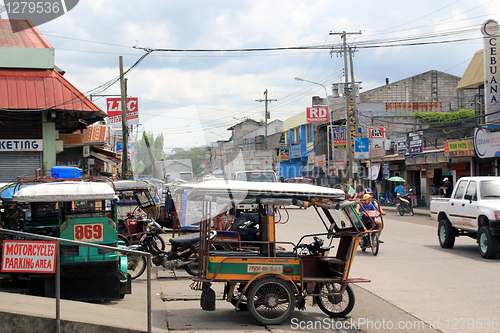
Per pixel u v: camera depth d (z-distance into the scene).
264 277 5.85
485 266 9.54
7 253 4.82
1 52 15.16
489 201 10.70
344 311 6.16
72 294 6.27
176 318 5.98
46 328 4.81
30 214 7.48
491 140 18.81
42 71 15.47
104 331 4.93
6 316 4.74
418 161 25.55
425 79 42.81
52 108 14.80
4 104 14.38
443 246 12.23
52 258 4.85
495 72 18.86
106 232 6.48
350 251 6.15
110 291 6.40
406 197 22.92
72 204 6.78
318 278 6.17
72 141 17.34
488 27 18.78
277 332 5.45
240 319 6.02
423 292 7.36
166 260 8.56
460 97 42.81
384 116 37.78
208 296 5.93
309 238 13.77
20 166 15.53
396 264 9.81
